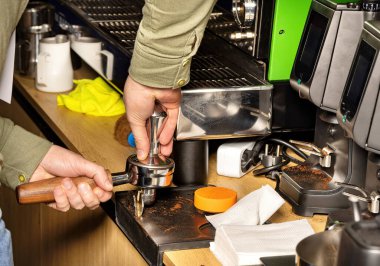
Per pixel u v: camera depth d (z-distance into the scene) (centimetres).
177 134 150
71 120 191
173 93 137
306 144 148
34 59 222
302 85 144
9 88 144
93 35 201
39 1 240
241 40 162
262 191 137
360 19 135
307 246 105
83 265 175
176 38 127
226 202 138
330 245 105
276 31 155
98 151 172
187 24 125
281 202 134
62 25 232
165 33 126
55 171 148
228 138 164
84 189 137
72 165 145
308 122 162
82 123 189
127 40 186
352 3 136
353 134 125
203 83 156
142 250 134
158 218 137
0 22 128
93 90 200
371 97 121
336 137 142
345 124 128
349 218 127
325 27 138
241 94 153
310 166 150
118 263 157
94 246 168
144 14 127
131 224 138
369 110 122
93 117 194
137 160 139
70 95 202
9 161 149
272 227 126
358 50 126
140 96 135
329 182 142
